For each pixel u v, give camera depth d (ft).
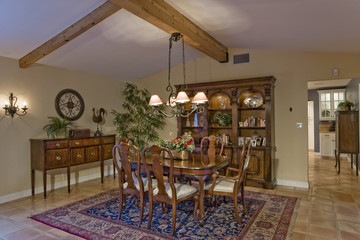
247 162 9.99
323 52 14.55
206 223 9.53
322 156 27.22
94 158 15.75
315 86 26.96
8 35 10.79
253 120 15.72
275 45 14.49
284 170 15.55
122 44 13.64
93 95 17.70
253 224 9.41
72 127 16.11
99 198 12.90
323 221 9.79
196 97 10.98
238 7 9.44
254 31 12.29
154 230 8.96
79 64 15.51
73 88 16.30
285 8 8.83
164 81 19.79
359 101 18.98
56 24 10.48
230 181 10.52
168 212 10.73
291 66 15.35
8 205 11.98
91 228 9.21
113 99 19.40
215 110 17.54
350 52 13.73
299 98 15.15
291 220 9.80
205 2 9.50
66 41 11.21
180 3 9.92
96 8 9.72
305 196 13.05
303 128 15.05
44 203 12.24
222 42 15.35
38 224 9.66
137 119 19.54
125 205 11.60
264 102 14.98
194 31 12.07
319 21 9.65
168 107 19.65
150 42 13.96
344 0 7.49
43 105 14.53
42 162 13.16
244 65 16.66
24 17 9.62
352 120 18.69
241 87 15.56
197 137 18.11
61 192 14.16
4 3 8.59
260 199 12.47
